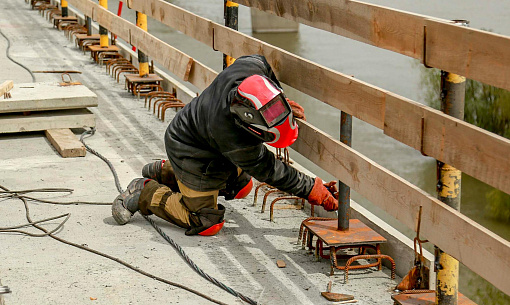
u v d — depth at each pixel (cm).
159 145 1316
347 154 743
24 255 835
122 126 1448
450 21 563
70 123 1337
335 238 799
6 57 2172
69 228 920
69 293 741
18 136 1351
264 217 982
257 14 4084
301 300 733
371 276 801
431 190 1834
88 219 954
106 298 731
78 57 2222
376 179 686
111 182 1102
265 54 904
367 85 688
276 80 849
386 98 655
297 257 845
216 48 1047
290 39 3853
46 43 2461
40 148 1277
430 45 578
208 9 4656
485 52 510
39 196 1034
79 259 827
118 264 815
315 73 790
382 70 2986
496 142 507
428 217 603
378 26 661
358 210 925
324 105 2536
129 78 1716
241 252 856
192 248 864
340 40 3769
